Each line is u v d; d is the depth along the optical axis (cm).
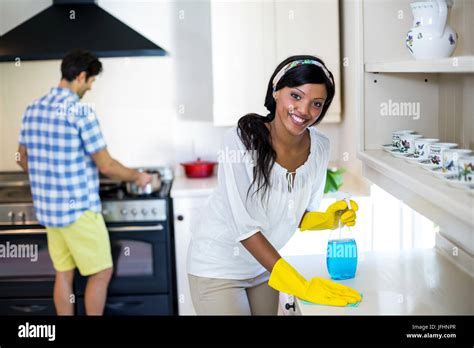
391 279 216
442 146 197
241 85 385
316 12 381
